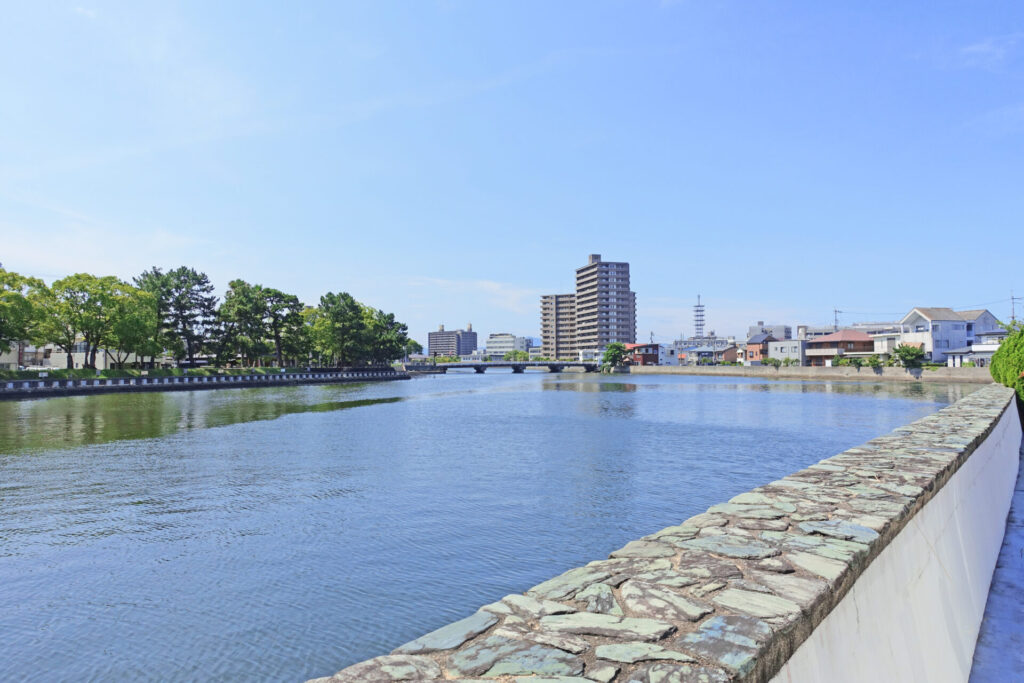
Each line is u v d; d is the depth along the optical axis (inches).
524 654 83.8
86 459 896.9
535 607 101.7
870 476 183.2
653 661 78.6
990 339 3469.5
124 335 2492.6
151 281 3070.9
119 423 1363.2
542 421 1488.7
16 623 368.5
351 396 2458.2
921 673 131.0
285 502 644.7
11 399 1962.4
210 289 3253.0
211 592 413.4
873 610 118.9
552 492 698.8
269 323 3540.8
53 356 3390.7
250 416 1555.1
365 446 1043.9
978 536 223.8
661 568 114.8
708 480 772.0
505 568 460.8
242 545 505.7
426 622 373.1
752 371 4660.4
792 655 87.0
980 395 528.4
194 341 3176.7
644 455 963.3
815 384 3250.5
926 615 145.4
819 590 97.5
